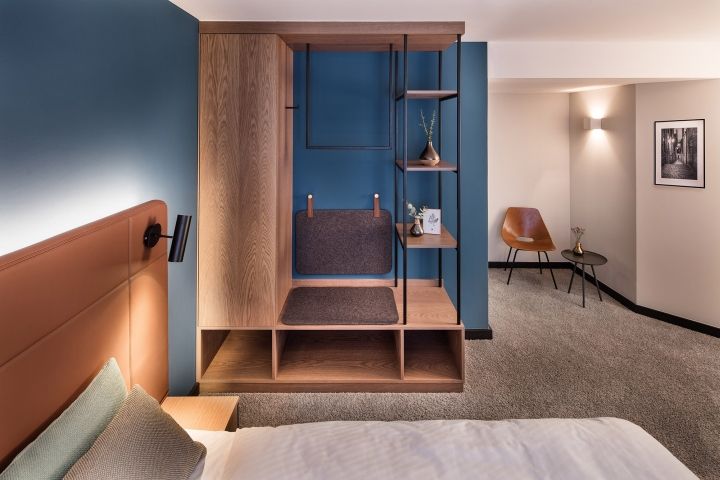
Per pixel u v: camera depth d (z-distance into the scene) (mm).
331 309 2734
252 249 2621
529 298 4371
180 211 2328
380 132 3184
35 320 1078
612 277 4406
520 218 5207
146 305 1740
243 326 2645
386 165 3199
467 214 3285
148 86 1957
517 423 1546
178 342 2359
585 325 3686
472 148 3242
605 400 2549
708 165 3502
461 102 3205
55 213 1348
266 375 2695
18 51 1185
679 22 2764
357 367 2789
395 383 2662
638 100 3922
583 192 4961
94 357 1362
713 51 3260
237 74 2553
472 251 3311
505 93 5242
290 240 3117
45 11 1290
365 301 2881
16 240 1190
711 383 2734
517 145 5297
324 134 3176
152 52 1993
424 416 2420
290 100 3020
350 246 3213
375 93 3156
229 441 1535
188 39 2412
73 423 1143
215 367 2787
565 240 5371
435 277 3303
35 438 1084
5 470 943
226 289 2635
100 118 1585
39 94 1269
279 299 2744
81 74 1469
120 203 1729
